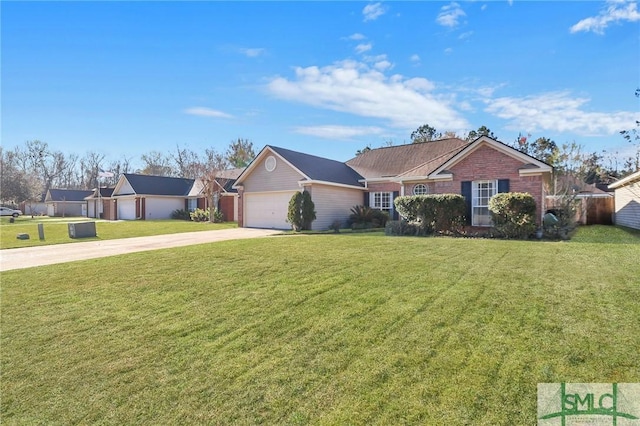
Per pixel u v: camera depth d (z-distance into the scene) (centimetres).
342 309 484
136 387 324
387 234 1477
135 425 274
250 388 314
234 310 502
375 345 379
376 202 2192
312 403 289
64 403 306
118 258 920
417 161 2194
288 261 796
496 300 490
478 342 373
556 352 346
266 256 868
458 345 369
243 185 2212
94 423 279
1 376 350
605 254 801
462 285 564
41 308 539
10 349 406
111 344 412
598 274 612
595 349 349
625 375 307
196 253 944
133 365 363
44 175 6381
